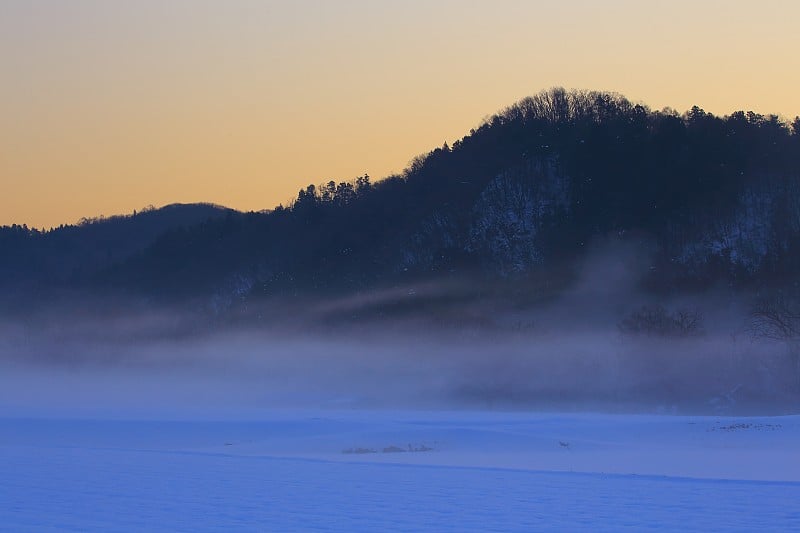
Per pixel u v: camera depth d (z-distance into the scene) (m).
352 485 49.66
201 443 105.56
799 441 89.50
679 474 59.88
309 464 62.97
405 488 48.31
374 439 100.31
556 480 52.19
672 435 100.44
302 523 37.72
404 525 37.41
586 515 39.56
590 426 115.25
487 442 96.12
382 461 71.19
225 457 69.44
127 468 58.75
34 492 46.38
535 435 103.31
